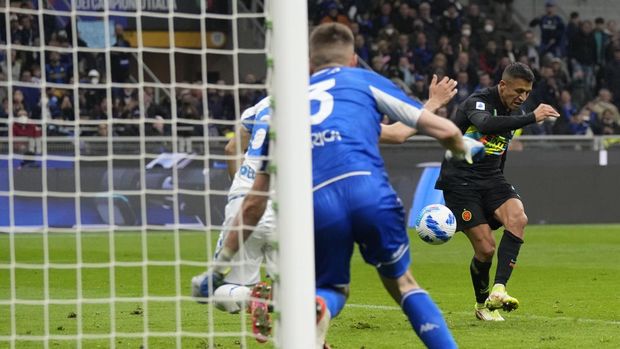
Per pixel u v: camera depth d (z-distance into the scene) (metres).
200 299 14.30
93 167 49.28
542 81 70.62
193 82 69.19
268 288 13.91
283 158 12.44
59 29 57.94
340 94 14.06
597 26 75.94
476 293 23.52
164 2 66.44
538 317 23.77
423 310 13.95
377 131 14.09
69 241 46.94
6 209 47.00
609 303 26.56
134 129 55.88
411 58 71.75
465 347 19.16
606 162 59.38
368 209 13.46
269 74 12.89
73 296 27.69
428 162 56.62
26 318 23.12
